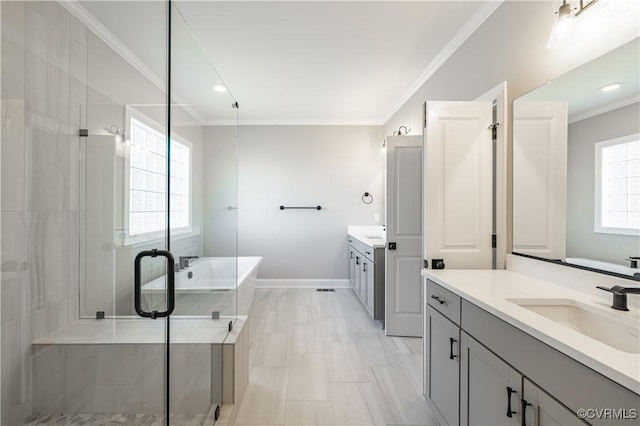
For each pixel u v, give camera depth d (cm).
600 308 114
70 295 142
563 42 148
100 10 161
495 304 120
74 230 146
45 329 135
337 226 484
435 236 195
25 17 134
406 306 297
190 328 160
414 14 220
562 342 84
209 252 200
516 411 105
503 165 191
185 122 171
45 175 141
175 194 156
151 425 134
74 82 153
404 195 297
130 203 153
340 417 178
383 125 482
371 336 296
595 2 133
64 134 149
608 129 127
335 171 485
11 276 129
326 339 288
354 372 228
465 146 196
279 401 192
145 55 161
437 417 171
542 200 163
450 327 155
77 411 135
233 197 254
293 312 366
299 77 326
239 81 336
